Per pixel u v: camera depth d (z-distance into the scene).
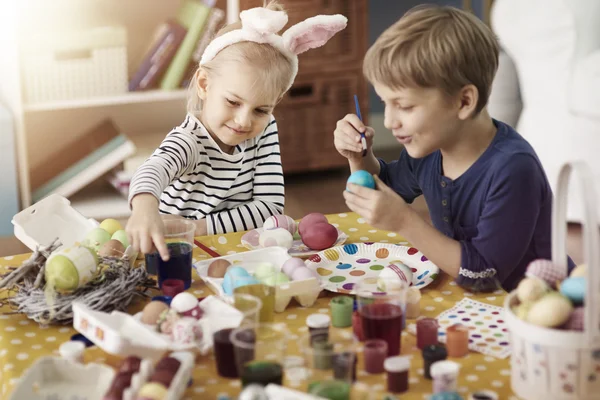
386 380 1.08
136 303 1.34
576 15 3.09
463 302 1.33
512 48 3.38
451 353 1.15
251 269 1.36
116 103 3.79
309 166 4.28
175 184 1.89
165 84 3.81
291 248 1.60
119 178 3.76
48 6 3.82
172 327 1.17
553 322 1.00
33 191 3.69
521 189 1.40
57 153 3.75
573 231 3.33
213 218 1.86
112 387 1.00
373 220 1.35
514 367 1.05
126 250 1.46
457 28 1.33
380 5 4.83
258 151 1.97
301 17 4.02
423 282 1.40
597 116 3.06
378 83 1.38
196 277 1.46
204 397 1.05
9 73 3.51
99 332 1.11
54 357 1.07
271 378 1.02
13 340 1.22
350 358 1.01
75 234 1.63
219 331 1.11
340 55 4.18
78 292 1.29
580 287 1.02
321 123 4.24
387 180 1.80
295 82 4.14
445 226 1.58
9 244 3.43
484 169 1.46
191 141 1.81
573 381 0.99
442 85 1.34
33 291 1.29
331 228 1.59
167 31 3.75
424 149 1.42
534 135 3.34
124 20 3.94
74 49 3.61
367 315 1.14
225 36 1.72
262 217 1.91
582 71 3.09
